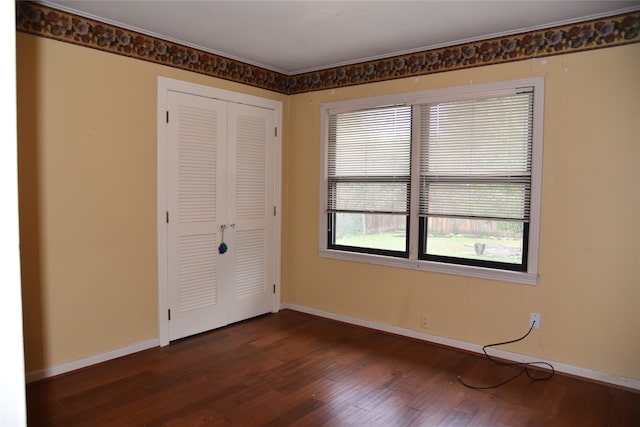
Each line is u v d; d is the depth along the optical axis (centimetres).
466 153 353
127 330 340
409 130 383
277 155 458
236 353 350
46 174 293
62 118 299
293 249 471
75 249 309
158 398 275
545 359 321
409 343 376
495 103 338
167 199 361
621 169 290
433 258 377
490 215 343
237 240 421
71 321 309
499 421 251
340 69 425
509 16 297
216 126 395
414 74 377
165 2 282
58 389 283
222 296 410
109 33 320
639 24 281
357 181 419
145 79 343
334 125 434
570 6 279
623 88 288
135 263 343
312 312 457
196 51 376
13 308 54
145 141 345
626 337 291
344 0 275
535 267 321
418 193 377
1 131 52
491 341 345
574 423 249
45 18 288
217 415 255
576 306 308
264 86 440
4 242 53
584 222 304
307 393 284
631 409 264
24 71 281
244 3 281
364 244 423
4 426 54
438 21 309
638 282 287
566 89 307
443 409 264
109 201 325
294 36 345
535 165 319
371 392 286
